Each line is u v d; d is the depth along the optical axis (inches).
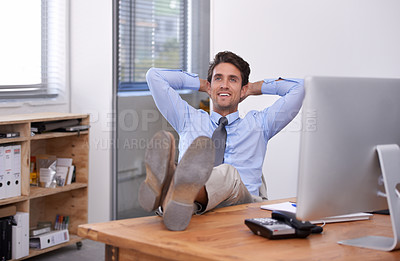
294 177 130.4
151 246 47.0
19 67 150.6
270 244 48.1
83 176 144.2
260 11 134.0
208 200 60.6
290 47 130.3
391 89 51.8
